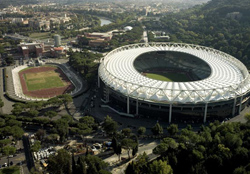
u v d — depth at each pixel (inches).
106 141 7696.9
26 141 7701.8
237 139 6456.7
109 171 6378.0
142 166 5999.0
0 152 6678.2
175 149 6525.6
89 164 5994.1
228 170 5876.0
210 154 6200.8
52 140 7691.9
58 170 6028.5
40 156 6934.1
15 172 6338.6
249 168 5654.5
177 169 6053.2
